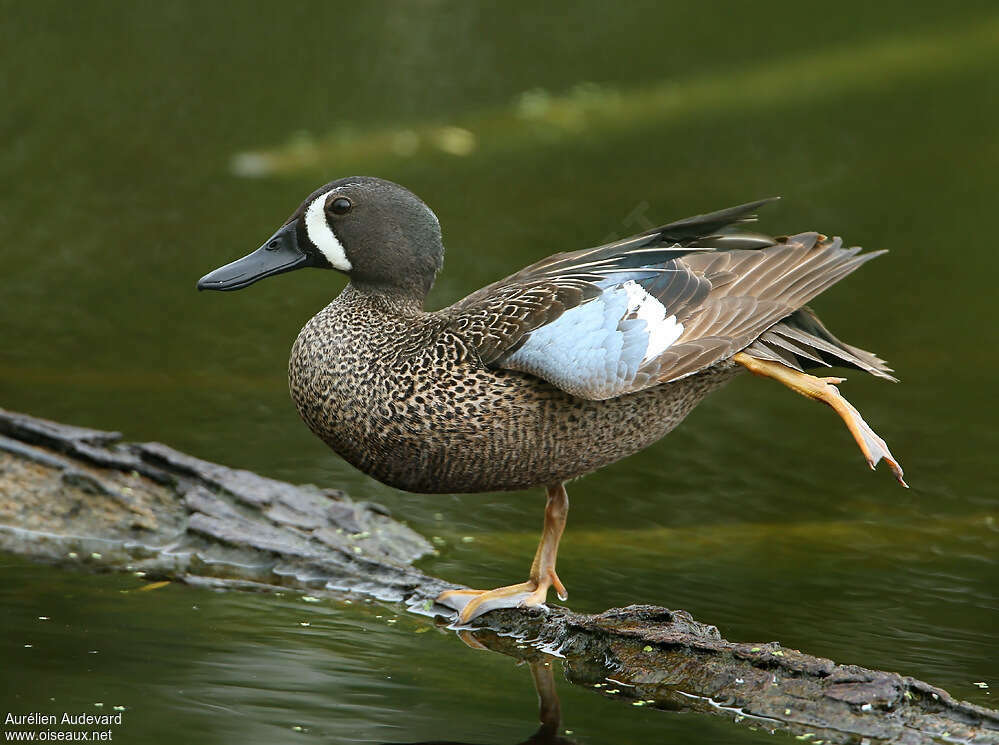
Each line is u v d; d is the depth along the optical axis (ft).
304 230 32.32
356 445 30.68
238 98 74.74
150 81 76.07
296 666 27.22
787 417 46.93
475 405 29.04
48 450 35.65
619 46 84.38
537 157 70.03
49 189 63.82
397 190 32.17
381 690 26.37
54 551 33.04
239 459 39.86
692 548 35.81
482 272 55.83
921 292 57.88
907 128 74.08
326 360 30.71
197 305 53.72
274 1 86.53
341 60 80.23
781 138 73.41
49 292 53.72
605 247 31.78
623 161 70.13
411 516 36.81
